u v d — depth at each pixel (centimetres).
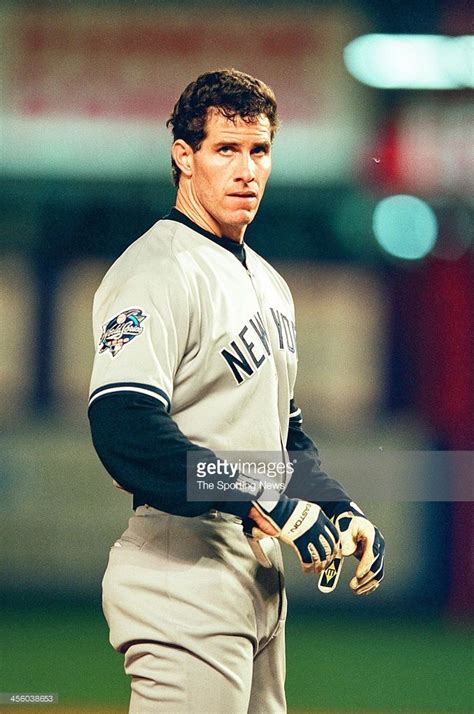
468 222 3062
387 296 3111
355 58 3142
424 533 2875
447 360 2939
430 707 1900
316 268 3192
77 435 3027
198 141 860
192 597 831
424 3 3092
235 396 849
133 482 785
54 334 3167
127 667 852
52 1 3127
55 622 2658
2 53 3138
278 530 800
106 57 3142
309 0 3125
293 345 931
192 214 879
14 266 3177
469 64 3095
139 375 794
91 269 3203
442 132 3120
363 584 890
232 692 836
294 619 2777
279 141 3189
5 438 3003
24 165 3186
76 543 2969
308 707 1888
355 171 3183
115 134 3183
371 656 2359
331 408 3117
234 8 3127
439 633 2642
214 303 843
